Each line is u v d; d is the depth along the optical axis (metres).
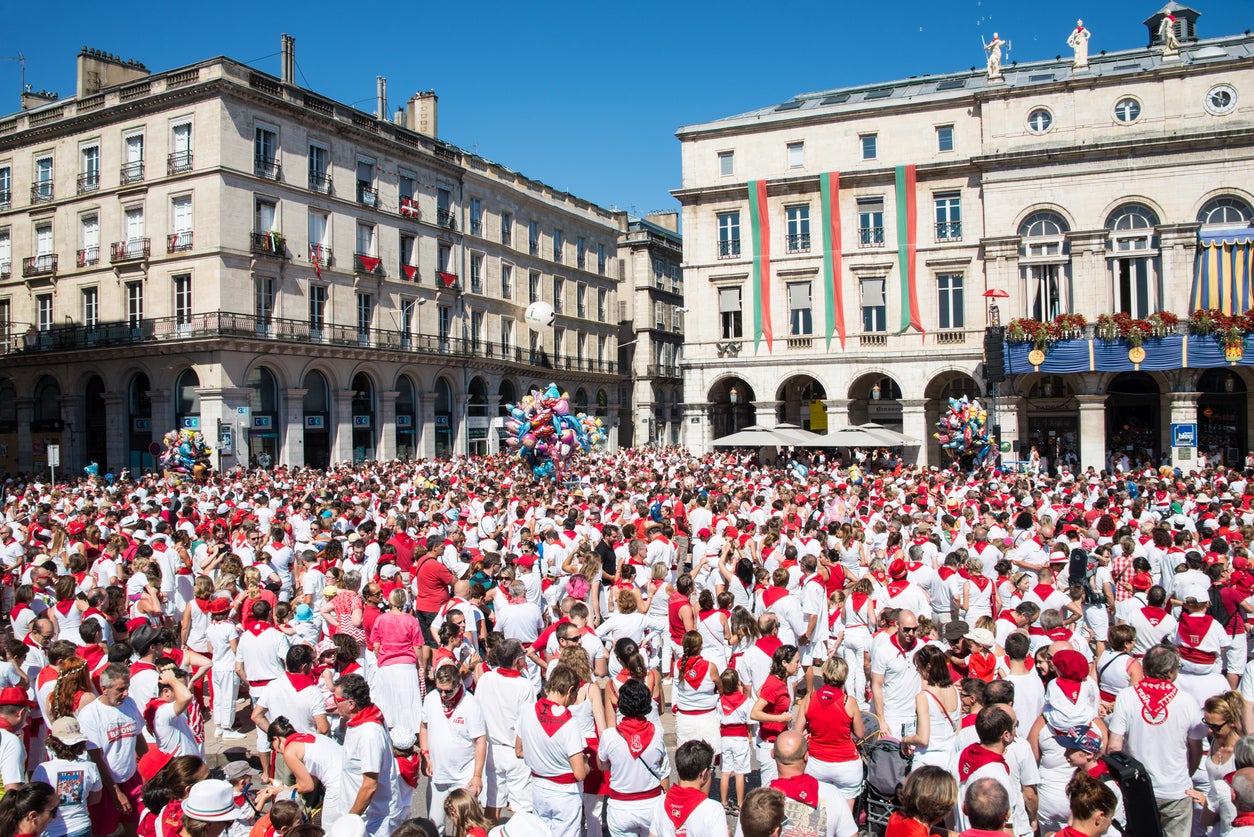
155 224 42.34
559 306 66.25
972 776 6.63
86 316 45.03
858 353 45.16
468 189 56.91
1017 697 8.03
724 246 48.12
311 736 7.43
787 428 37.75
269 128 43.00
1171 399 38.38
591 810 7.67
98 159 44.69
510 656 8.17
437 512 17.56
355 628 11.59
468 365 55.31
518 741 7.94
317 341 43.59
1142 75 40.22
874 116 45.31
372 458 48.66
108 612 10.33
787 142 46.84
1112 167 40.53
